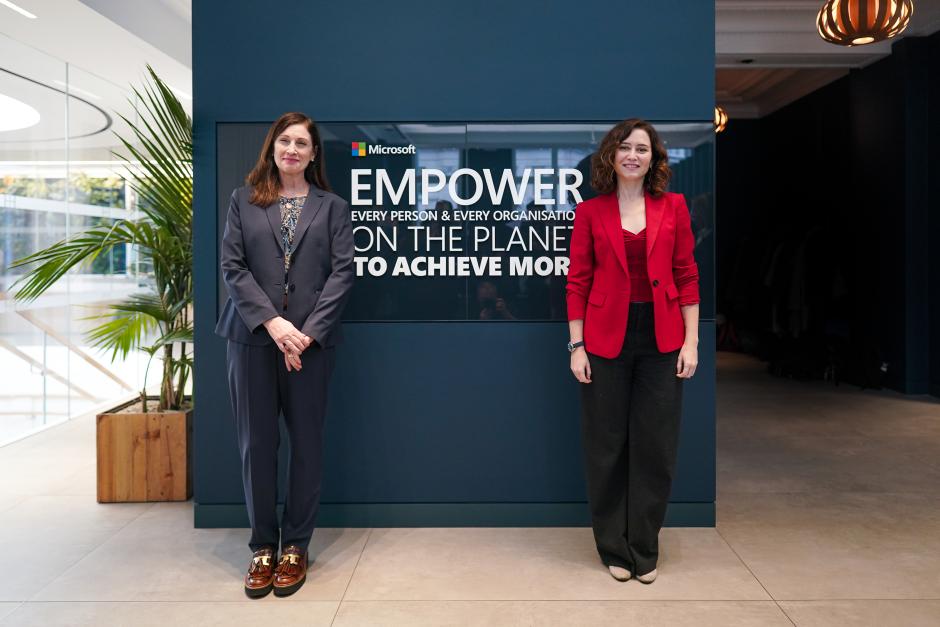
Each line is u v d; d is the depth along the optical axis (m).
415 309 2.80
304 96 2.76
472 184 2.78
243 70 2.74
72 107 4.78
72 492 3.27
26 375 4.35
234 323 2.27
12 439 4.25
